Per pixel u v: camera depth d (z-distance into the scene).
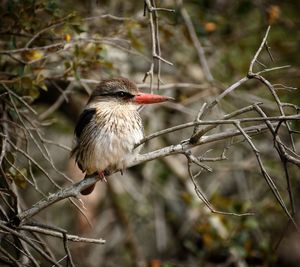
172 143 13.29
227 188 14.05
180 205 13.46
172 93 12.71
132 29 9.89
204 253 11.30
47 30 8.95
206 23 11.73
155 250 14.16
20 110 8.98
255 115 11.98
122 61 11.45
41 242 7.55
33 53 8.91
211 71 12.72
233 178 14.04
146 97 8.60
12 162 8.11
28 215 7.18
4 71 9.35
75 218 13.05
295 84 12.55
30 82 8.71
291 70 12.36
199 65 12.46
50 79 9.41
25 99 9.07
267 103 11.42
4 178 7.37
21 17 8.79
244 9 12.85
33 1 8.78
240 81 6.81
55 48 9.04
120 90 8.59
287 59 12.88
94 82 9.34
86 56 9.21
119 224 13.30
